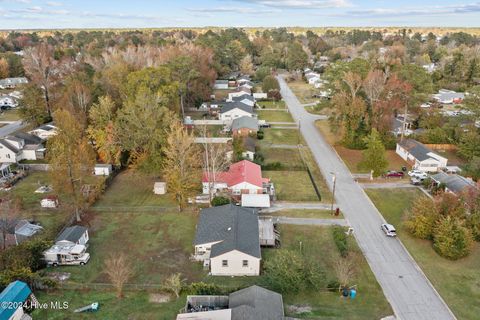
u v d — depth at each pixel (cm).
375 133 5956
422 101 7481
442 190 5119
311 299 3356
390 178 5931
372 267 3809
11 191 5503
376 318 3138
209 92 10831
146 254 4044
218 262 3669
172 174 4866
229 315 2880
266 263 3541
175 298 3366
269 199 5053
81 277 3662
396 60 9725
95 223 4675
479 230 4234
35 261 3753
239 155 6519
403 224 4556
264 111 10169
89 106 7206
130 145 5897
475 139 6347
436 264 3875
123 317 3128
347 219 4731
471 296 3412
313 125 8825
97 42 18600
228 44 16538
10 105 10644
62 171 4459
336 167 6391
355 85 7350
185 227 4578
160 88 7100
